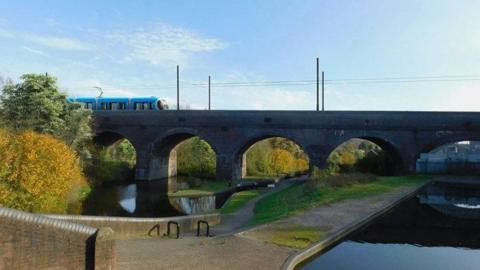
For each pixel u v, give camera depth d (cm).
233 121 4191
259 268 1078
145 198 3444
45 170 2086
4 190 1939
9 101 3047
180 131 4353
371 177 3281
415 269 1221
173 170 5288
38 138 2166
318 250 1327
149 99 4972
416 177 3478
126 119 4531
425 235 1659
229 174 4209
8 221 813
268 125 4081
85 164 3703
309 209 1966
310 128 3959
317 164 3922
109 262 948
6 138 2086
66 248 891
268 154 5747
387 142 3806
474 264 1277
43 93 3083
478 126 3556
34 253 846
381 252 1396
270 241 1361
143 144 4478
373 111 3806
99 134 4719
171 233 1672
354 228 1617
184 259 1146
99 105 5044
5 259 808
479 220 1995
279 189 3528
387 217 2000
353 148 7938
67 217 1259
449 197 2745
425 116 3688
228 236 1439
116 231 1432
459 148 8631
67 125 3322
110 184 4206
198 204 3167
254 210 2562
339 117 3888
